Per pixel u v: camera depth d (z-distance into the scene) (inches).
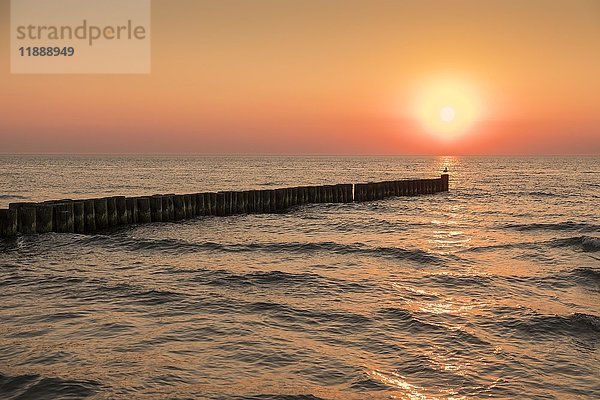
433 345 331.3
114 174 3442.4
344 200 1380.4
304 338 342.0
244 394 258.2
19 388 259.8
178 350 316.8
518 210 1336.1
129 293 449.7
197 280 503.8
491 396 261.6
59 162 6471.5
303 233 872.9
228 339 337.7
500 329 365.4
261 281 502.0
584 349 328.5
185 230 874.1
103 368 286.7
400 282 507.5
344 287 483.8
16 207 751.1
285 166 5605.3
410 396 260.2
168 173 3705.7
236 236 820.0
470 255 672.4
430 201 1545.3
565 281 522.3
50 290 459.8
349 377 281.1
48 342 326.3
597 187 2317.9
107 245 690.8
